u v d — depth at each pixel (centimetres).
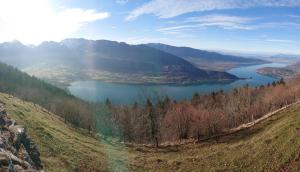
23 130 3247
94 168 4338
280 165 4644
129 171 4866
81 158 4466
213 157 5772
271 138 5550
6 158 1873
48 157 3812
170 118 10956
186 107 12888
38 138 4281
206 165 5450
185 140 8575
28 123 4847
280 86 14588
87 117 12200
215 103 15012
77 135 6538
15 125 3428
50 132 4988
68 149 4534
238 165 5181
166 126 10638
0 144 2305
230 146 6219
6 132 2895
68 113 12288
